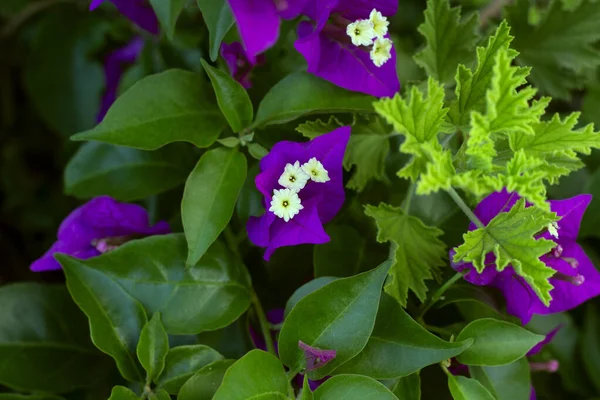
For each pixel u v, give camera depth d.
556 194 0.57
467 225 0.52
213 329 0.49
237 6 0.48
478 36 0.52
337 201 0.49
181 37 0.54
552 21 0.55
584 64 0.55
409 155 0.52
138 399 0.48
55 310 0.53
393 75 0.50
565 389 0.57
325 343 0.47
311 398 0.47
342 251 0.51
